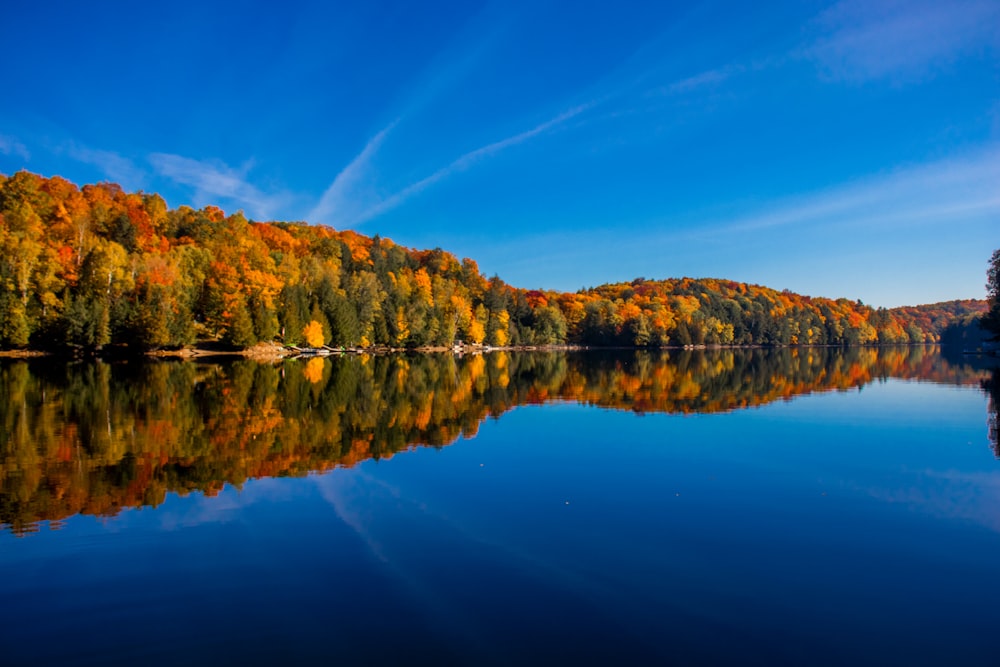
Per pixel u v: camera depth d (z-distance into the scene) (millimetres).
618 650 7109
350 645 7195
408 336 105938
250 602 8328
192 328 72062
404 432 21750
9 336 58688
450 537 10898
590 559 9875
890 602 8414
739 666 6809
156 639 7348
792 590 8766
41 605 8250
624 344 147875
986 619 7945
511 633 7484
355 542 10609
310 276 98562
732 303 180000
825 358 90312
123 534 10969
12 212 74000
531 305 164500
